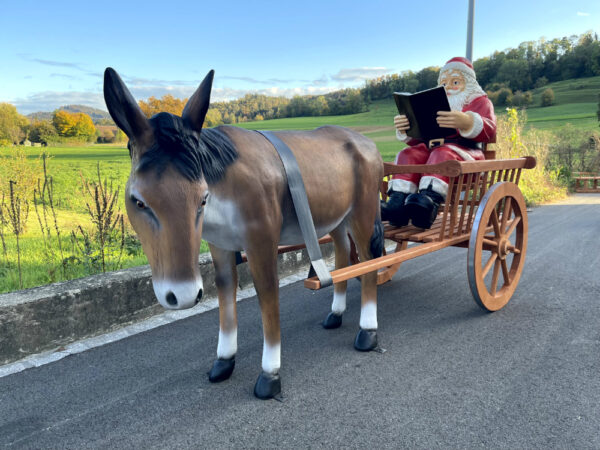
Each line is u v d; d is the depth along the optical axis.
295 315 4.02
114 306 3.66
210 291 4.52
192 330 3.68
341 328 3.68
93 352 3.26
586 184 18.48
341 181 2.83
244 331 3.66
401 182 3.97
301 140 2.77
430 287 4.79
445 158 3.82
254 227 2.30
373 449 2.10
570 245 6.71
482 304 3.78
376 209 3.17
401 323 3.75
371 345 3.19
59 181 15.03
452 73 4.49
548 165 19.09
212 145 2.15
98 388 2.74
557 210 11.41
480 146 4.31
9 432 2.30
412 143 4.41
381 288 4.80
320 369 2.94
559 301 4.21
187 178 1.74
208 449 2.13
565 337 3.38
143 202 1.72
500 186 3.75
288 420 2.36
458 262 5.89
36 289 3.40
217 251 2.65
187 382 2.80
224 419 2.38
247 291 4.77
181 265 1.73
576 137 26.45
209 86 1.85
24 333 3.14
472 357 3.07
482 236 3.64
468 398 2.54
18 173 6.82
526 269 5.39
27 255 5.21
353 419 2.35
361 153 3.02
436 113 3.90
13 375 2.91
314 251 2.48
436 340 3.38
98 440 2.22
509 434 2.20
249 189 2.25
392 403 2.50
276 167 2.43
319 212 2.69
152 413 2.46
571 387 2.64
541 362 2.97
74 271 4.59
